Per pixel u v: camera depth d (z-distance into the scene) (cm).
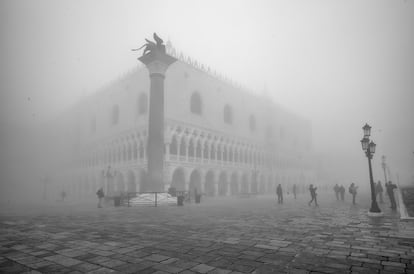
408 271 577
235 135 6769
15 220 1541
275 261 661
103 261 681
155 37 3394
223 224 1291
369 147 1688
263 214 1748
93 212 2044
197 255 723
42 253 763
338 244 833
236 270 599
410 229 1095
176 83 5516
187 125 5472
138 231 1107
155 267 627
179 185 5347
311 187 2461
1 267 639
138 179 5250
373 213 1555
